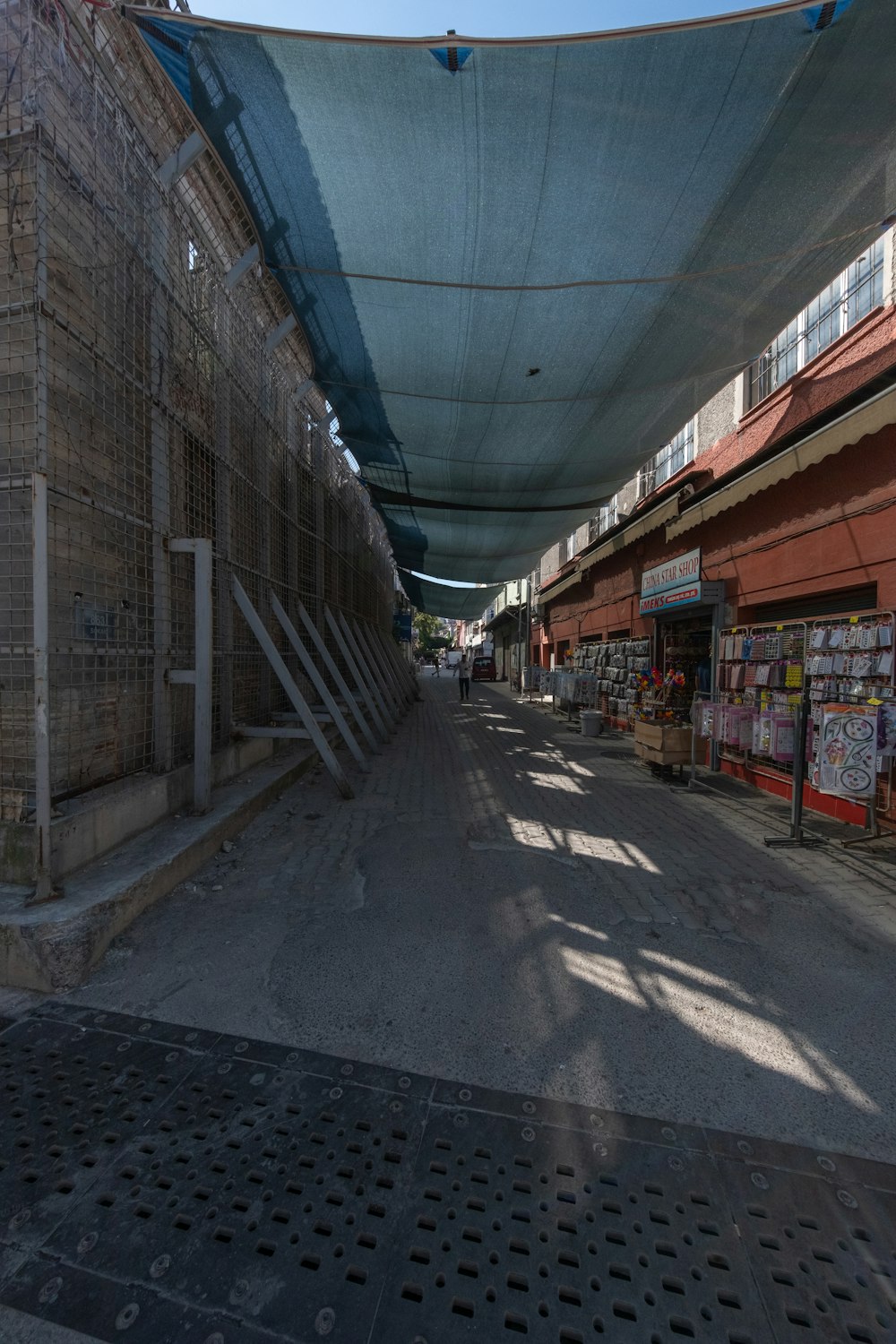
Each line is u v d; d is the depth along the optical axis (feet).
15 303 10.75
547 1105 6.86
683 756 23.99
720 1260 5.12
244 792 17.35
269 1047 7.79
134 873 11.34
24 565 11.28
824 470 19.20
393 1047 7.80
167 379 14.66
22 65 10.58
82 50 11.98
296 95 10.19
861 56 8.72
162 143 15.33
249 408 20.65
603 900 12.32
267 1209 5.56
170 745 15.08
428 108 10.07
